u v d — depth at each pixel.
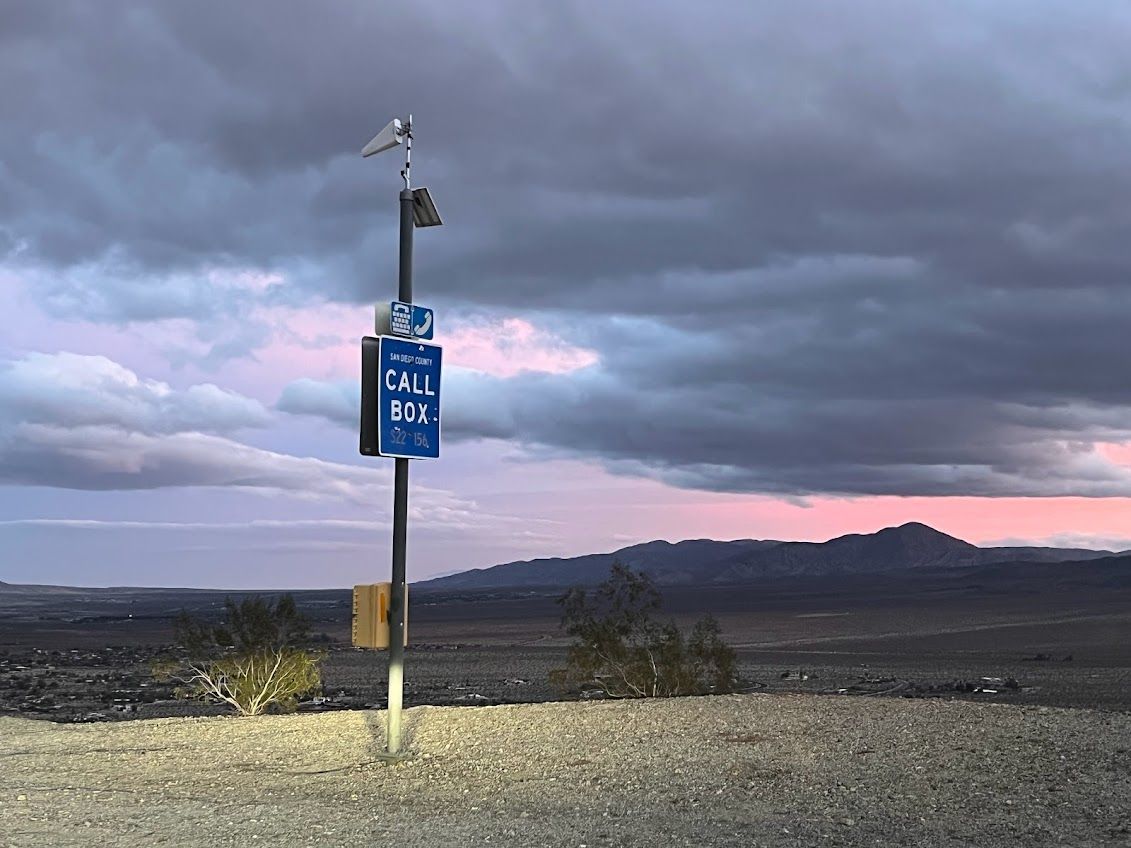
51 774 14.79
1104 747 13.66
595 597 29.92
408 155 16.06
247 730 18.22
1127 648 89.06
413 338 15.77
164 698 49.69
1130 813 10.58
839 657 82.62
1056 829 10.11
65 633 149.25
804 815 11.02
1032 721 15.54
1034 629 120.00
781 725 16.02
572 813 11.54
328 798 12.80
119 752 16.55
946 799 11.48
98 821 11.68
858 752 13.98
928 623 139.38
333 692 51.31
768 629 130.38
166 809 12.29
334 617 192.00
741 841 10.05
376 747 15.98
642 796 12.20
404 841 10.50
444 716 18.56
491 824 11.13
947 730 15.12
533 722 17.33
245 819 11.67
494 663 76.81
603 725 16.72
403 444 15.41
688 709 17.88
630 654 29.33
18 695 52.81
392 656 15.44
